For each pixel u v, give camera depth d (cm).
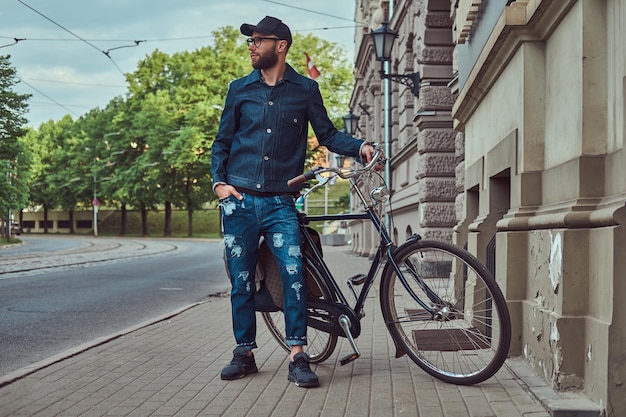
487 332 413
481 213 667
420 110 1382
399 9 1730
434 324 431
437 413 354
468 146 774
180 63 6078
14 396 412
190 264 2033
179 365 500
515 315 470
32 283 1305
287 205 457
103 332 731
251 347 459
